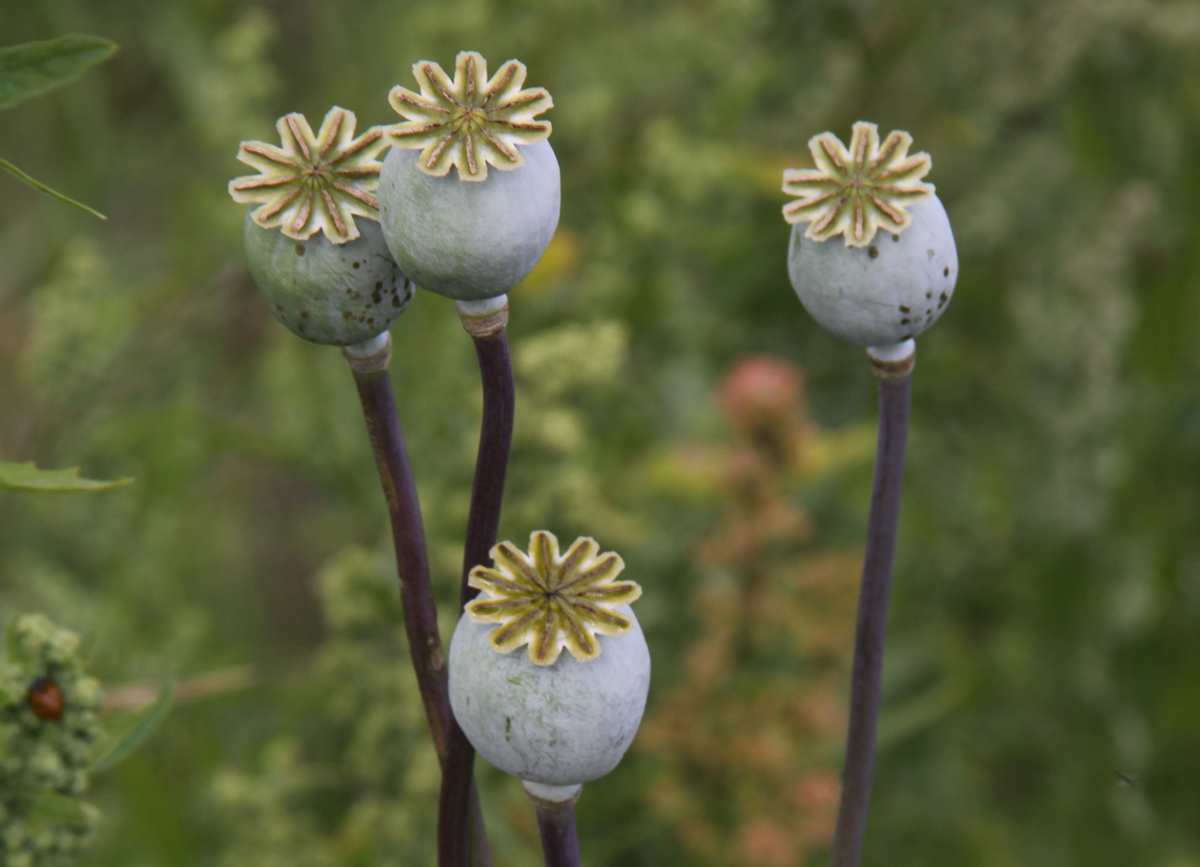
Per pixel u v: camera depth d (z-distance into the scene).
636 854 1.97
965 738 2.24
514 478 1.77
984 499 2.28
